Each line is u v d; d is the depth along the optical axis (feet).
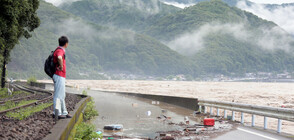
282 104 105.91
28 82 241.14
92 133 25.94
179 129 38.29
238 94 186.70
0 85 157.38
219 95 168.25
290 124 50.44
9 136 20.53
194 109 64.03
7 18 79.97
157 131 36.50
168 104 80.89
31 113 39.40
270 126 47.78
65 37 25.99
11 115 38.37
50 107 52.65
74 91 157.28
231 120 48.70
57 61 25.86
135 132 35.58
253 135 34.01
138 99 101.86
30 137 21.27
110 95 126.31
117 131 36.11
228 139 31.32
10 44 94.38
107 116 51.80
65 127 22.15
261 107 39.06
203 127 40.57
